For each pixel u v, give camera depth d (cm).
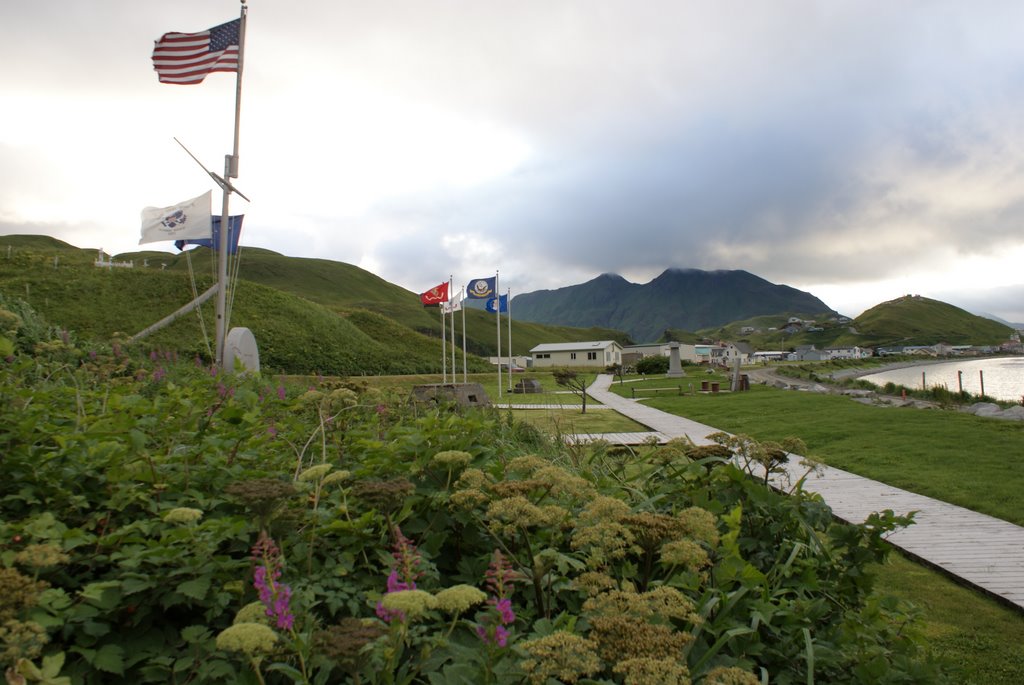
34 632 191
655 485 480
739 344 14625
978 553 731
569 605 318
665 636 222
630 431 1973
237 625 182
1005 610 582
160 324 3681
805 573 357
